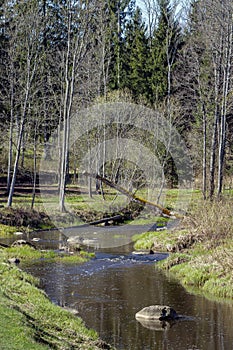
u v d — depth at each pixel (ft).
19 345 36.47
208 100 155.43
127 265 84.99
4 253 87.92
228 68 135.74
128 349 47.29
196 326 53.93
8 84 173.58
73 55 153.79
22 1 152.56
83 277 75.20
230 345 48.47
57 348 39.91
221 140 137.18
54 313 51.44
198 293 67.15
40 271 78.54
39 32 150.82
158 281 73.46
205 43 159.53
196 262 78.79
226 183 159.63
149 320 55.62
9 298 51.19
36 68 156.25
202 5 162.91
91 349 43.83
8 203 131.44
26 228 121.39
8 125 168.86
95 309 59.21
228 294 65.41
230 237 89.71
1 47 168.25
